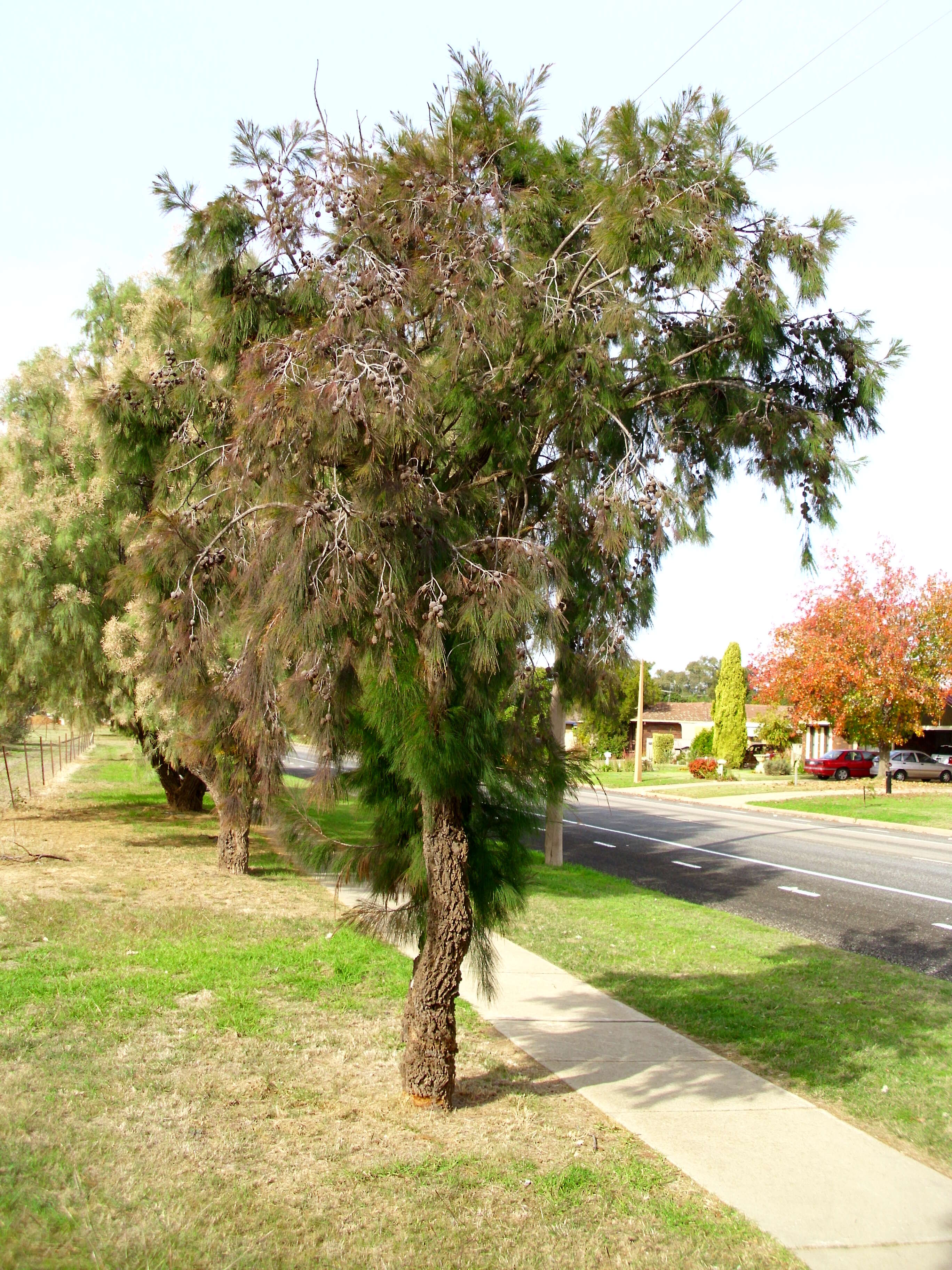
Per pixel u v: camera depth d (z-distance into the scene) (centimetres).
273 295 530
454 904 490
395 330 451
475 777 475
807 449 504
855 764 4266
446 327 469
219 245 518
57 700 1462
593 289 498
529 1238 375
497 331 466
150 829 1616
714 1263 366
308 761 536
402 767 472
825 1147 476
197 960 750
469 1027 654
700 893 1293
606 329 479
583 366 479
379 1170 422
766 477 531
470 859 511
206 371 562
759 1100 536
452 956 494
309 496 406
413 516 421
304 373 422
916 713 3098
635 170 500
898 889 1349
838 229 505
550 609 432
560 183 543
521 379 496
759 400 516
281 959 769
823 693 3128
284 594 389
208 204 525
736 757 5016
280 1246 355
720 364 540
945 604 3058
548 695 492
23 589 1330
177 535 488
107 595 516
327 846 528
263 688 455
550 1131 479
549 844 1448
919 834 2236
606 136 520
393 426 399
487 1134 471
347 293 436
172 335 650
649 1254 370
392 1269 348
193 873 1173
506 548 440
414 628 417
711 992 760
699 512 534
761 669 3506
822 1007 724
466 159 514
